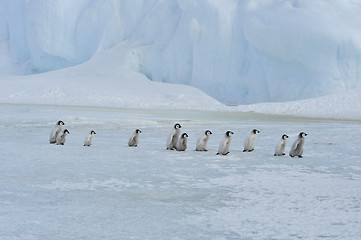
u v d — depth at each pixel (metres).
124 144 19.30
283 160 14.81
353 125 33.06
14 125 29.12
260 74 62.72
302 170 12.70
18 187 9.91
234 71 65.25
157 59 74.62
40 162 13.63
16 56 90.75
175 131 17.44
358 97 52.19
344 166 13.52
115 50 79.44
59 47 83.25
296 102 53.28
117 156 15.27
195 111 51.34
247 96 63.53
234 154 16.33
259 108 52.69
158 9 79.75
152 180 10.95
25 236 6.40
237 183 10.64
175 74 72.75
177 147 17.11
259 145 19.64
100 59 77.19
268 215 7.72
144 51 77.25
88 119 33.28
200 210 8.05
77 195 9.20
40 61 85.94
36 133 24.12
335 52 56.69
